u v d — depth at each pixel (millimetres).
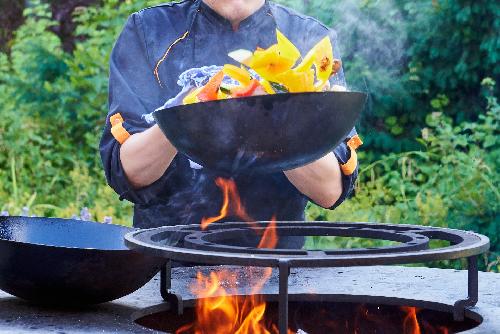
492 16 5809
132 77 2244
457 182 4754
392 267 2223
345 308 1908
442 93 6238
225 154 1419
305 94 1341
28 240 1932
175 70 2248
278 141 1380
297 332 1825
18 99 6332
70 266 1602
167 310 1807
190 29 2262
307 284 1990
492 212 4438
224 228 1815
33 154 5949
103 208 4953
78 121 6289
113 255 1602
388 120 6160
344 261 1277
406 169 5676
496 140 5258
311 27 2279
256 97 1337
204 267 2213
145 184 2148
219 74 1479
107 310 1740
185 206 2262
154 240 1642
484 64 6000
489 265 4008
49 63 6434
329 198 2123
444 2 5785
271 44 2262
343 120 1426
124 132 2119
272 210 2275
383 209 4816
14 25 8203
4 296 1865
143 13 2309
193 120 1391
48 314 1695
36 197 5496
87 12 7395
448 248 1394
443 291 1915
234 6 2188
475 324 1718
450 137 5270
